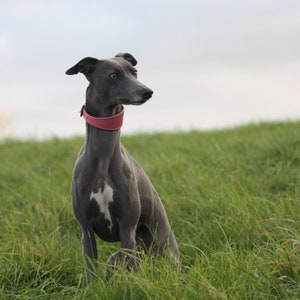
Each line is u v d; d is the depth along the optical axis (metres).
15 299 5.82
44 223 8.17
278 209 7.19
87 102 6.00
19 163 12.66
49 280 6.29
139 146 13.60
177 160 10.14
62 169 11.36
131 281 5.46
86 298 5.50
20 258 6.48
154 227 6.56
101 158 5.84
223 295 4.97
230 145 11.77
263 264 5.57
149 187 6.45
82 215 6.00
